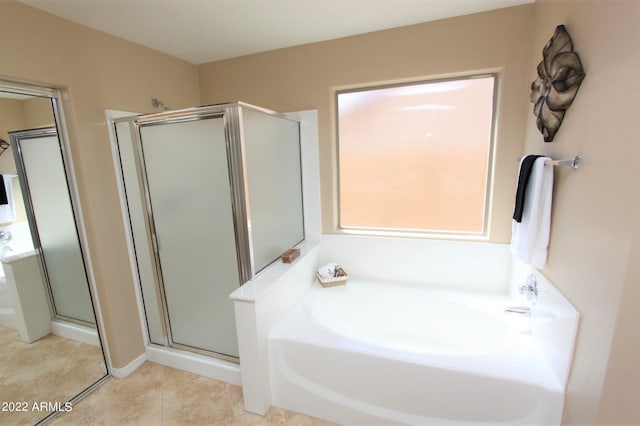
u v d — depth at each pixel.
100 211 1.93
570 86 1.31
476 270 2.29
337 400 1.67
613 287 1.04
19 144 1.91
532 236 1.58
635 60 0.93
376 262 2.54
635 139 0.93
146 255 2.14
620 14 1.00
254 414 1.76
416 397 1.53
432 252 2.37
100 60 1.91
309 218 2.65
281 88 2.49
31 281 2.24
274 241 2.18
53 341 2.37
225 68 2.62
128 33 1.99
